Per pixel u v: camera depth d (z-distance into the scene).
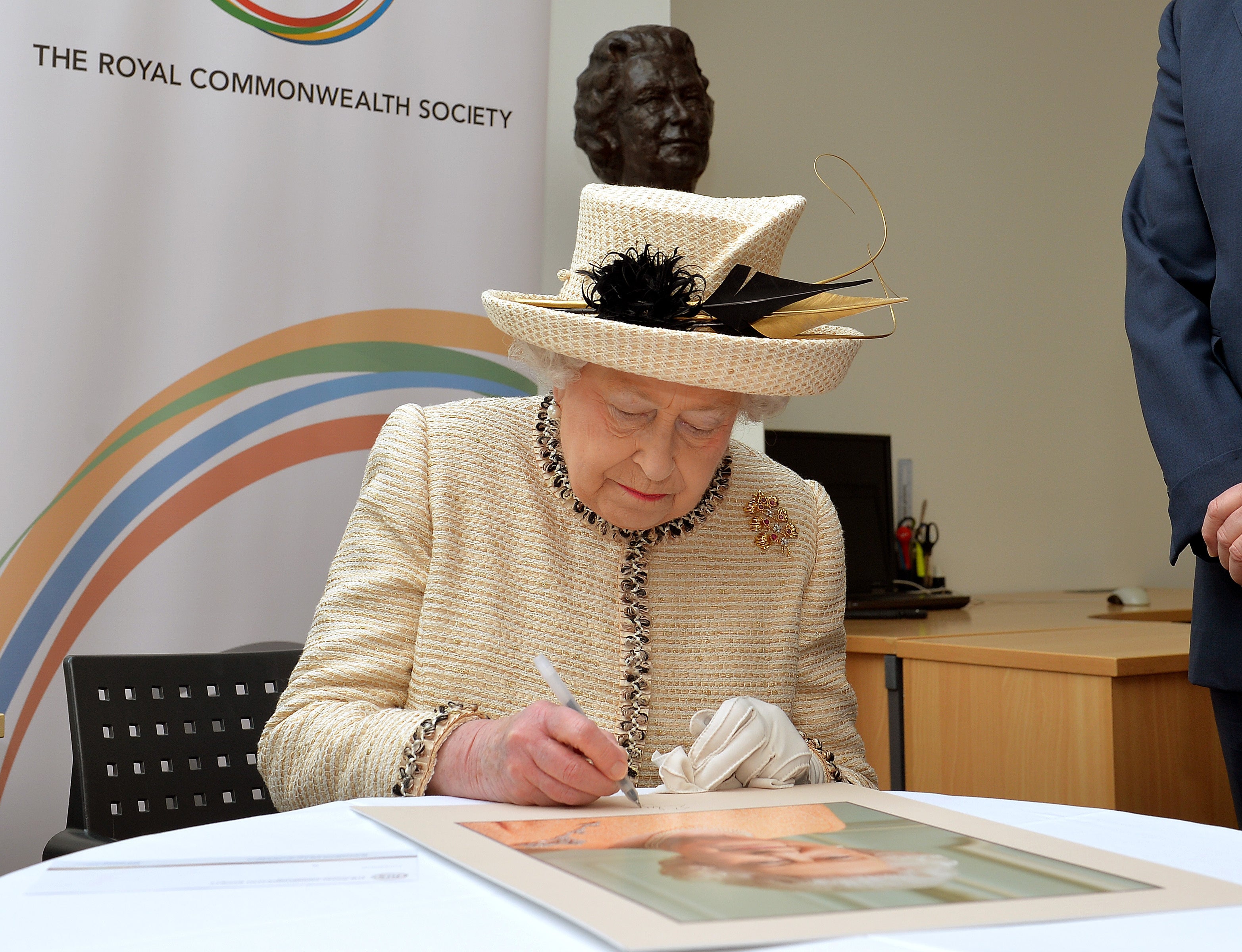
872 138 3.73
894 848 0.73
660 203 1.13
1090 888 0.64
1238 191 1.27
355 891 0.63
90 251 1.93
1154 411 1.30
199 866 0.68
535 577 1.15
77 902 0.60
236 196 2.04
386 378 2.16
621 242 1.13
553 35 2.55
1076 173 4.19
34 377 1.89
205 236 2.02
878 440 3.21
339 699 1.07
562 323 1.00
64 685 1.91
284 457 2.08
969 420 3.85
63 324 1.91
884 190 3.73
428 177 2.19
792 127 3.58
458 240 2.22
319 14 2.11
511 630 1.13
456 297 2.21
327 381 2.12
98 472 1.94
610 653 1.15
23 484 1.89
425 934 0.55
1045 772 1.93
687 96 2.41
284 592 2.08
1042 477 4.02
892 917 0.58
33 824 1.88
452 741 0.95
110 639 1.95
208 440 2.02
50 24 1.90
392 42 2.17
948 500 3.78
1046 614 2.84
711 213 1.12
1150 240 1.40
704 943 0.53
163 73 1.99
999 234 3.97
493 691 1.11
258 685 1.42
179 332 2.00
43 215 1.90
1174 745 1.90
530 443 1.22
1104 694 1.84
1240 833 0.80
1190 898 0.62
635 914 0.57
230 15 2.04
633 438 1.05
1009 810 0.88
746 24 3.52
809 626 1.26
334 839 0.75
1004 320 3.96
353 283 2.13
